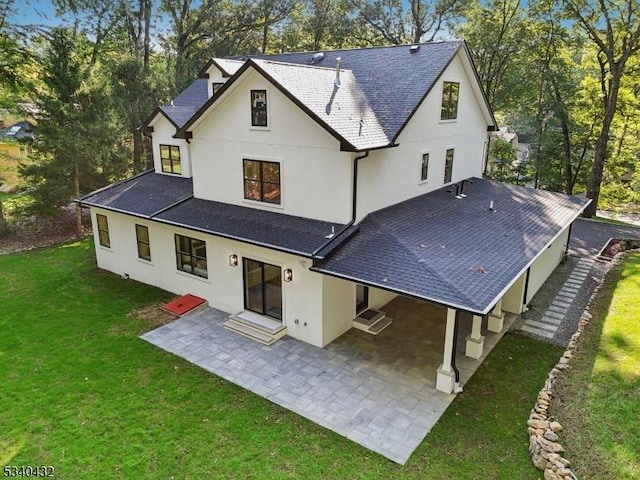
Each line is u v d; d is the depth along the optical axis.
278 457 8.89
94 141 23.52
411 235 13.15
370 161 13.46
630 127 31.66
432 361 12.27
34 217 27.08
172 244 16.27
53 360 12.37
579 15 26.11
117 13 28.06
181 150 18.58
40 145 23.28
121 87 27.31
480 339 12.18
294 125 13.23
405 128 14.99
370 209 14.03
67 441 9.37
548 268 17.53
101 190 19.33
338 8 36.59
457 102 18.36
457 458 8.82
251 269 14.23
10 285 17.80
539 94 30.58
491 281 10.82
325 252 11.98
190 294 16.34
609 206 35.00
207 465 8.70
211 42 34.66
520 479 8.30
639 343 12.10
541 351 12.65
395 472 8.51
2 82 23.58
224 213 15.15
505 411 10.18
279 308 13.88
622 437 8.70
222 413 10.20
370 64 18.06
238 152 14.81
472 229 14.38
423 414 10.12
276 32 39.88
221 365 12.13
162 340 13.45
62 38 22.61
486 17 30.50
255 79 13.54
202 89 20.97
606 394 10.01
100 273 19.05
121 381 11.41
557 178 31.59
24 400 10.67
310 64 19.75
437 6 34.03
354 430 9.64
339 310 13.34
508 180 34.00
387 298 15.76
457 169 19.83
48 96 22.61
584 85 29.42
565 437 8.83
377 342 13.26
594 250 21.08
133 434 9.54
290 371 11.84
